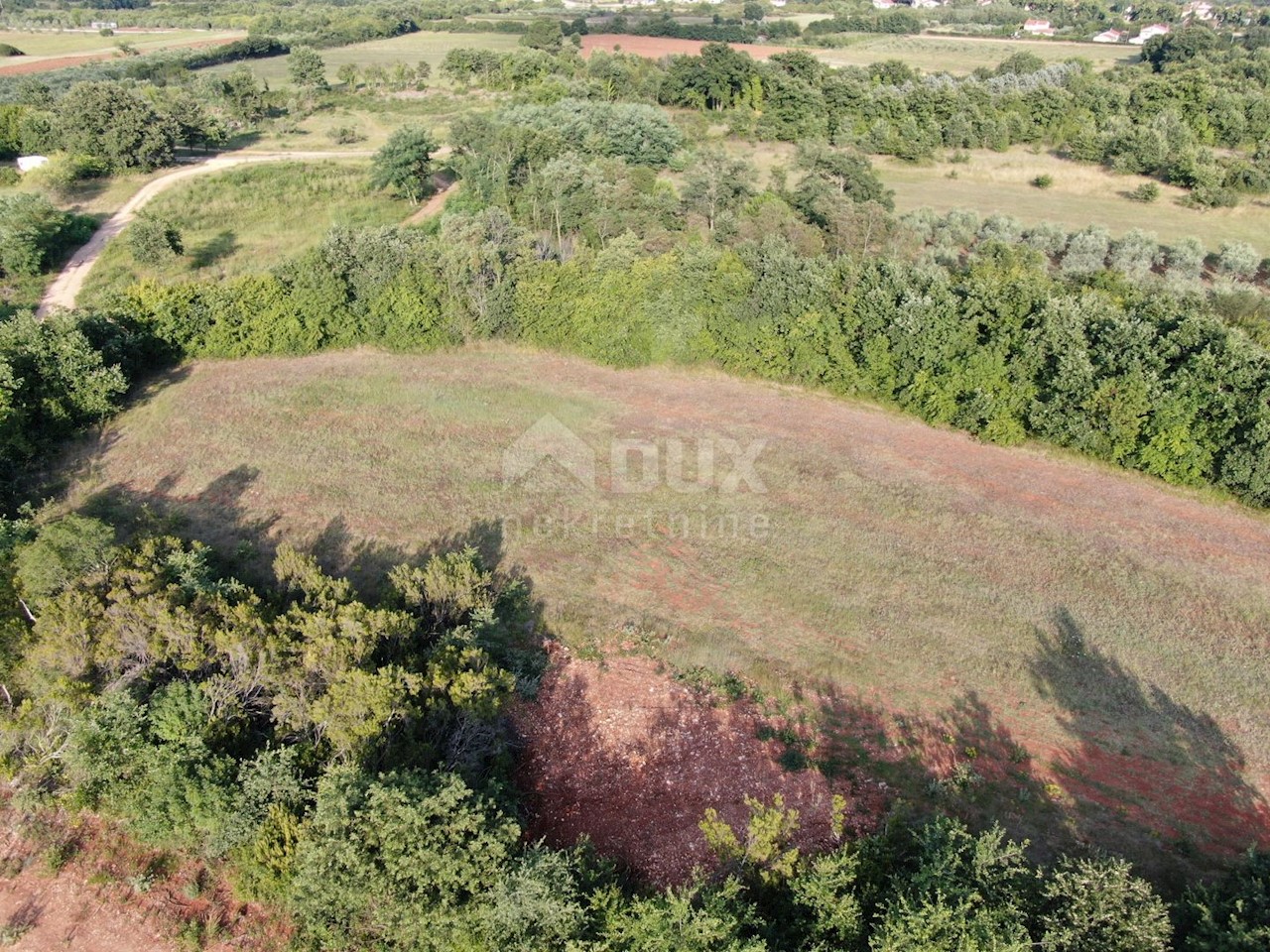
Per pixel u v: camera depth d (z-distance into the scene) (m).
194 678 18.81
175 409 33.62
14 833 17.19
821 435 32.22
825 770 19.14
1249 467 26.52
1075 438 29.88
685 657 22.16
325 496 28.53
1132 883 14.27
